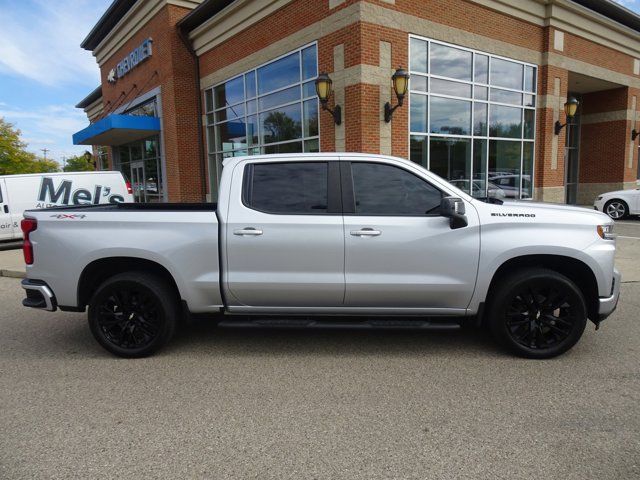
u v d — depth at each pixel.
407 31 10.82
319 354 4.37
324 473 2.55
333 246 4.05
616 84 17.69
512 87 13.66
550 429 2.97
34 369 4.11
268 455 2.73
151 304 4.31
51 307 4.34
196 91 16.64
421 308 4.18
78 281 4.26
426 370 3.95
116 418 3.20
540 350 4.13
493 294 4.18
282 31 12.41
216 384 3.74
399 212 4.11
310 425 3.07
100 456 2.74
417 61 11.20
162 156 17.72
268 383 3.74
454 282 4.06
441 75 11.76
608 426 3.00
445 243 4.03
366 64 10.16
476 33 12.37
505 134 13.74
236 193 4.20
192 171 16.97
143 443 2.88
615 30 16.36
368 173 4.18
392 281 4.07
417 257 4.04
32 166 43.12
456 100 12.21
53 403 3.44
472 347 4.50
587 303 4.25
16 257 10.55
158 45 17.03
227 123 15.61
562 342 4.09
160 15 16.53
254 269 4.14
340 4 10.45
